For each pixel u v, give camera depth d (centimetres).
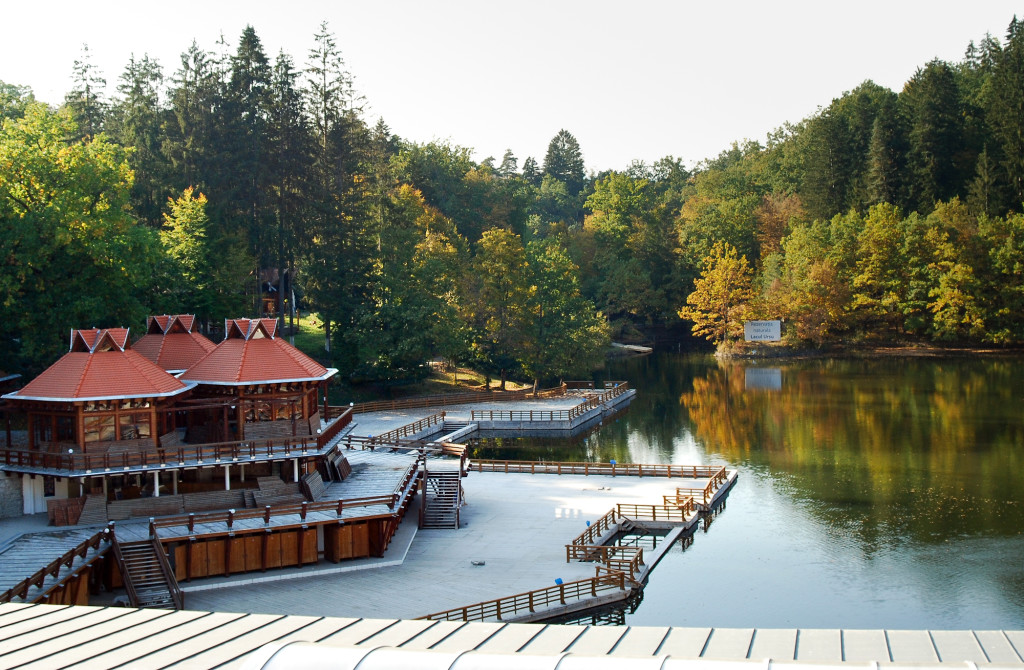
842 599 4438
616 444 8231
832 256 13650
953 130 14500
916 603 4372
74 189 6391
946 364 12244
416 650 1482
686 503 5659
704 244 15675
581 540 4981
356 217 9938
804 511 5919
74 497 4566
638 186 19112
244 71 9588
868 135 15725
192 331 5747
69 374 4625
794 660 1528
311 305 10225
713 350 15125
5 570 3822
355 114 10456
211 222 8881
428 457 6675
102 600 4025
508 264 10600
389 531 4953
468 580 4481
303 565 4616
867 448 7644
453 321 9900
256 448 4844
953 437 7906
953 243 13138
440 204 15400
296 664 1466
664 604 4403
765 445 7938
